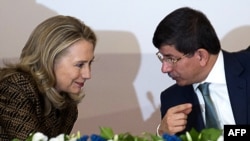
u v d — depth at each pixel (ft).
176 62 15.05
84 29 14.67
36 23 20.16
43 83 14.70
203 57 15.10
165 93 17.35
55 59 14.48
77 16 20.11
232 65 15.98
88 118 20.99
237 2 19.85
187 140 10.79
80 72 14.73
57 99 14.94
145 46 20.33
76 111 16.76
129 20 20.13
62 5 20.04
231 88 15.80
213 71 15.85
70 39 14.28
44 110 15.11
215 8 19.90
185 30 14.60
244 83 15.78
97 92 20.77
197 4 19.92
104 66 20.53
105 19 20.12
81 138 10.73
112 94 20.80
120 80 20.67
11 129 14.17
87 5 20.04
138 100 20.84
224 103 16.01
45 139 10.76
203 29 14.78
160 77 20.58
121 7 20.06
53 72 14.62
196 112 16.53
